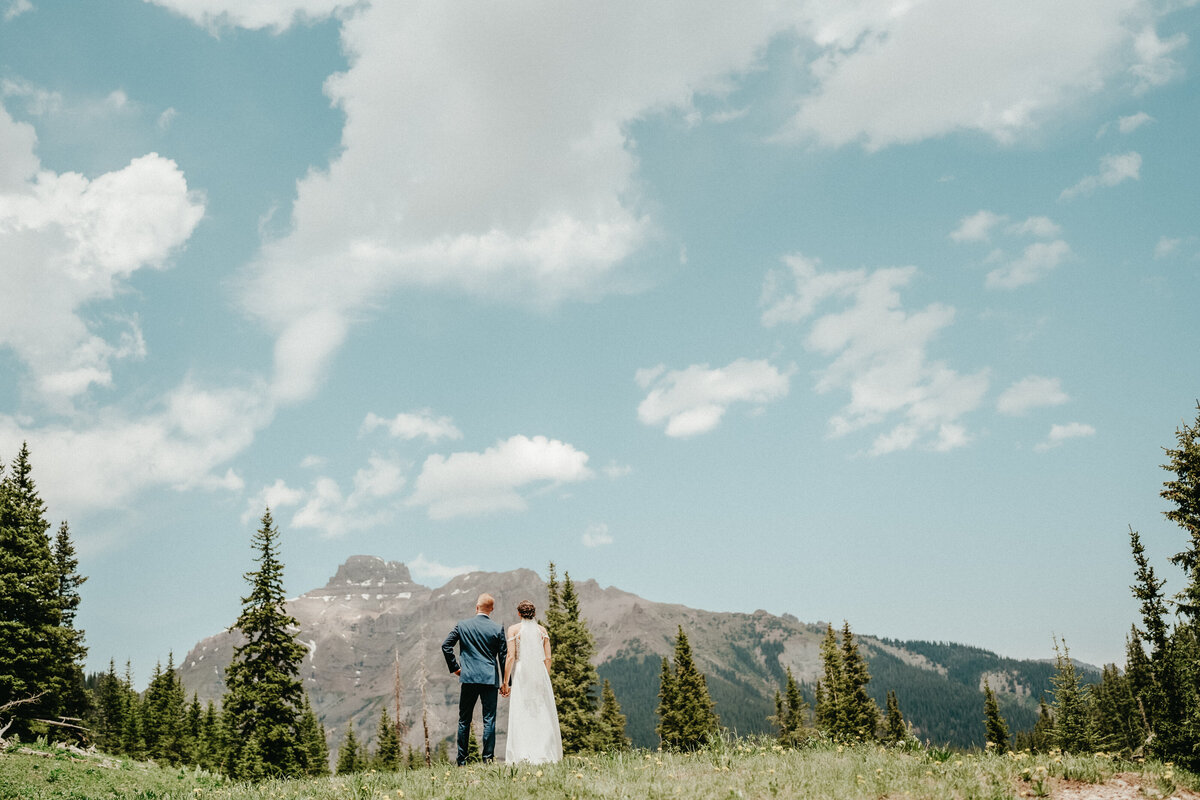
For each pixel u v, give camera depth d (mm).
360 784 8008
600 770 8086
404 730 67250
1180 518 29938
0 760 20719
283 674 38344
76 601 42656
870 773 7391
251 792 8867
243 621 38094
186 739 70625
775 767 7805
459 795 6984
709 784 7098
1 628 32969
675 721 55594
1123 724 59062
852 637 62031
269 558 39969
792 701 70250
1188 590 28562
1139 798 6945
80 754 24188
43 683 32750
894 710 66688
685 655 57938
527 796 6895
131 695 71438
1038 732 72500
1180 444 30672
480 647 9617
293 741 37625
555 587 47656
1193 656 26812
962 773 7340
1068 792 7113
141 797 10531
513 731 9312
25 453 39812
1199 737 22578
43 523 38094
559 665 45469
